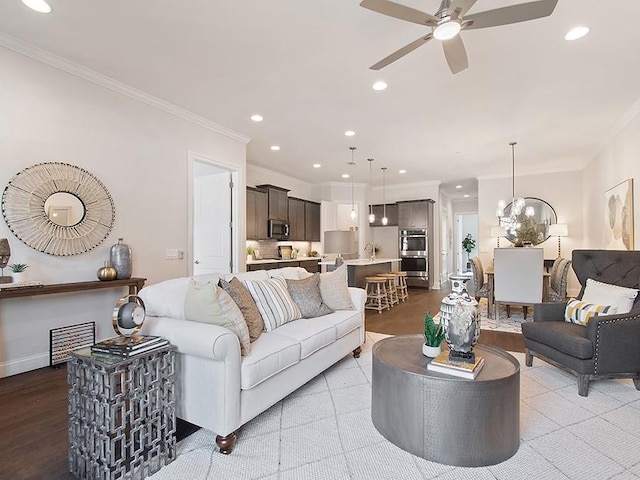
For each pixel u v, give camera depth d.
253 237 6.66
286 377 2.30
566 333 2.72
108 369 1.55
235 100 3.93
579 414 2.26
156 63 3.15
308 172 7.75
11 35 2.74
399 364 2.01
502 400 1.78
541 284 4.57
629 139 4.35
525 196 7.49
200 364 1.89
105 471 1.57
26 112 2.92
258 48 2.90
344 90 3.67
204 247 5.33
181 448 1.89
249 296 2.57
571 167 7.07
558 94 3.77
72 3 2.35
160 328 1.99
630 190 4.26
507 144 5.61
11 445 1.91
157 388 1.75
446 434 1.76
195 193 5.42
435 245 8.90
